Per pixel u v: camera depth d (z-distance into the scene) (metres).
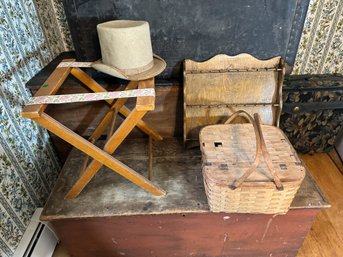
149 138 1.21
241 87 1.14
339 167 1.54
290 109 1.38
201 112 1.16
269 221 0.92
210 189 0.83
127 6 1.00
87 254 1.05
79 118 1.22
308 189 0.95
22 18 1.07
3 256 0.92
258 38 1.08
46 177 1.24
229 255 1.07
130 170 0.89
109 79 1.15
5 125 0.95
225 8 1.00
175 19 1.03
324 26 1.40
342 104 1.38
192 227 0.95
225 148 0.93
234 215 0.90
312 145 1.56
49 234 1.10
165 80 1.16
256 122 0.83
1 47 0.94
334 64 1.53
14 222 0.99
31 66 1.14
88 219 0.90
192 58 1.12
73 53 1.37
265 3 0.99
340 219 1.25
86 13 1.02
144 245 1.02
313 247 1.14
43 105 0.72
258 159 0.76
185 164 1.09
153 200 0.93
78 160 1.13
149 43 0.88
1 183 0.92
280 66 1.10
